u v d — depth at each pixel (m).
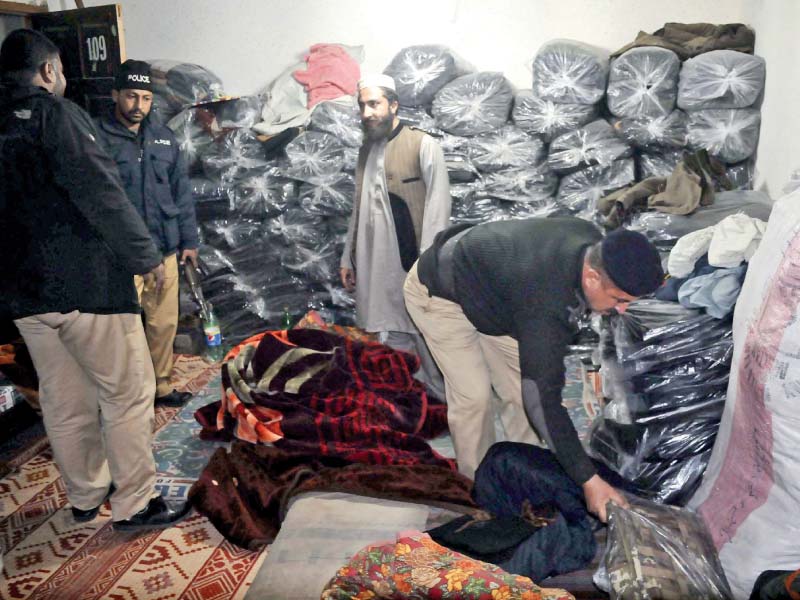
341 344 2.88
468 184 3.44
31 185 1.98
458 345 2.13
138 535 2.33
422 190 2.98
